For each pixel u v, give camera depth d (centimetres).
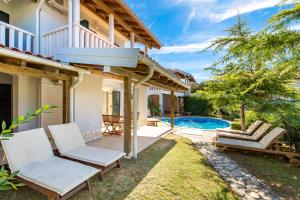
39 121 692
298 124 657
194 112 2430
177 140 888
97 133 868
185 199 376
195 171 512
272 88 821
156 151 690
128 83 593
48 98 714
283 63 407
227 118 1973
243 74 865
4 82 702
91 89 834
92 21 902
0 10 703
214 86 959
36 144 418
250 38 451
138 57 426
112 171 493
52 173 358
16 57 374
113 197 370
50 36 629
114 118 941
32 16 693
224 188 428
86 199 359
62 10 767
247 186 445
